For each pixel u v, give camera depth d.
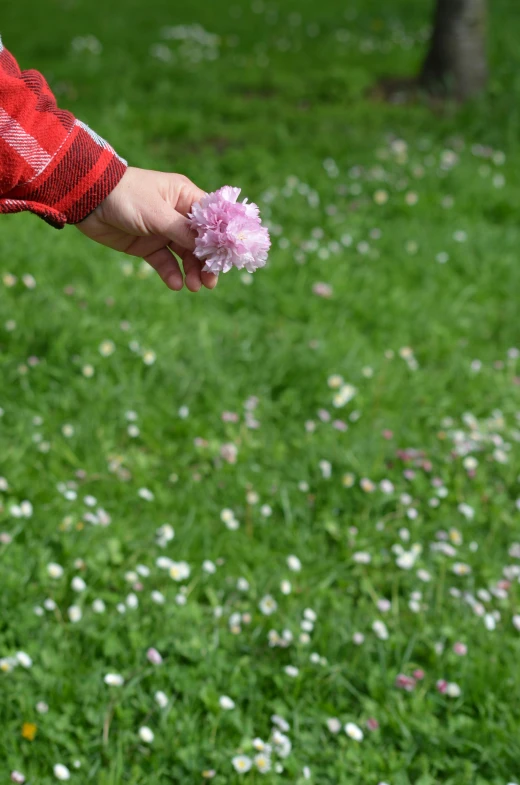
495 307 5.00
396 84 9.08
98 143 1.57
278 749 2.32
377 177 6.39
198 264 1.64
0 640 2.51
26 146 1.48
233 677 2.52
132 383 3.87
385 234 5.63
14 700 2.37
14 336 3.99
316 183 6.30
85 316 4.21
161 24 12.25
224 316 4.61
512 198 6.27
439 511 3.36
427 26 12.13
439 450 3.73
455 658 2.68
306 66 9.90
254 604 2.85
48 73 9.05
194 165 6.51
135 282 4.70
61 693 2.39
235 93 8.85
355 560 3.05
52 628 2.59
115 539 2.95
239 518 3.26
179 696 2.47
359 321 4.73
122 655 2.54
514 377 4.34
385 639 2.74
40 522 3.01
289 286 4.93
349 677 2.61
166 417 3.69
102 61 9.67
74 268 4.77
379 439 3.71
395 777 2.31
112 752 2.28
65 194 1.53
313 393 4.00
